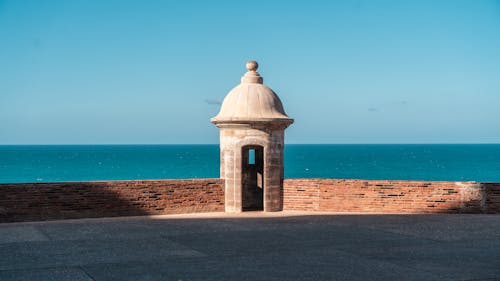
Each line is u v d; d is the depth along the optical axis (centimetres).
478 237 1305
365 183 1755
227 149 1772
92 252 1123
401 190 1738
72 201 1584
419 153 19588
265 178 1769
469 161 12900
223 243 1227
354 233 1360
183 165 11012
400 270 978
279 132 1794
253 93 1784
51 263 1023
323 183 1775
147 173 8731
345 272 962
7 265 1007
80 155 17700
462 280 915
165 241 1248
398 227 1448
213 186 1769
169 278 918
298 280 909
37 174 8419
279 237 1304
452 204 1708
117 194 1638
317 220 1581
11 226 1451
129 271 965
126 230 1398
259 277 927
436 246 1198
